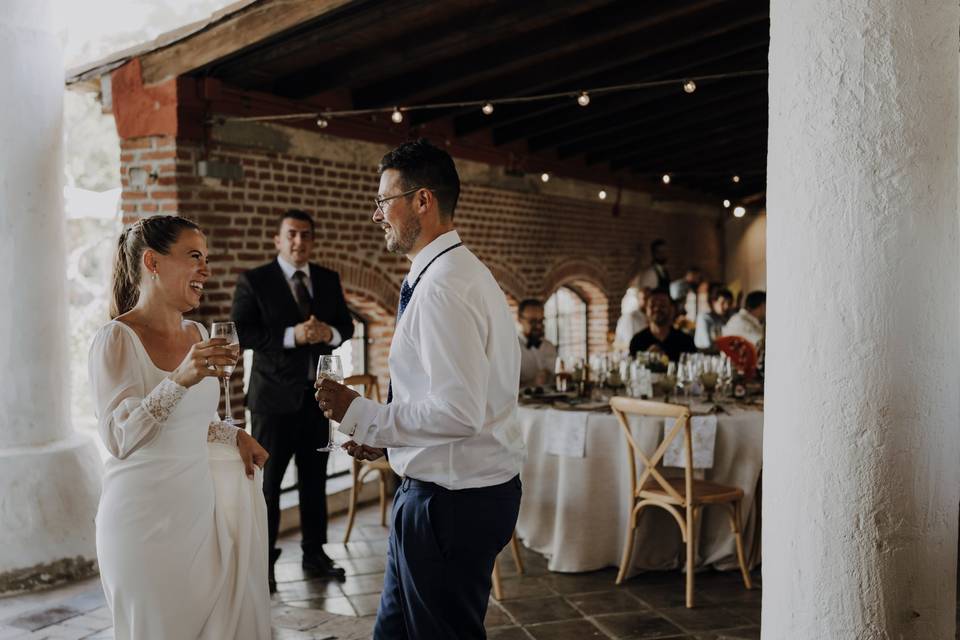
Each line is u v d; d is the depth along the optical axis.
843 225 2.04
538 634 4.01
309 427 4.73
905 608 2.04
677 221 13.03
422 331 2.18
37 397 4.74
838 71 2.03
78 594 4.49
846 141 2.03
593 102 8.04
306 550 4.86
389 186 2.34
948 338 2.08
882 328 2.02
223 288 5.70
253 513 2.81
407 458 2.29
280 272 4.68
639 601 4.43
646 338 6.51
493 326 2.25
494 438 2.29
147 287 2.60
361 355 7.30
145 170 5.50
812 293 2.08
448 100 7.20
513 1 5.38
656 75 7.34
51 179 4.77
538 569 4.95
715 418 4.70
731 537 4.80
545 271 9.53
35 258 4.70
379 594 4.54
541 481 5.05
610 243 10.99
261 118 5.63
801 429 2.11
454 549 2.25
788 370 2.14
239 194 5.81
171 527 2.52
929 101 2.01
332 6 4.84
